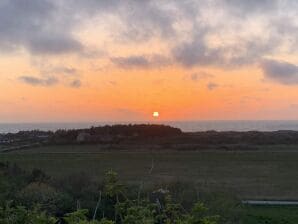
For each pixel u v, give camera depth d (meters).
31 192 23.28
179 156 84.81
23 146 96.31
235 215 24.36
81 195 26.61
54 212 21.23
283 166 72.44
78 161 73.38
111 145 99.44
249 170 67.62
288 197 45.00
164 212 6.05
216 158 82.44
